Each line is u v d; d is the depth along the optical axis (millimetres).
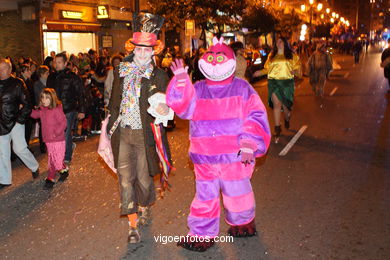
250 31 29312
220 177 3857
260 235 4207
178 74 3621
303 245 3994
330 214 4695
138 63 4035
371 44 101750
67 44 18688
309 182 5777
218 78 3680
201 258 3805
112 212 4938
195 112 3738
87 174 6465
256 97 3707
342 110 11758
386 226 4383
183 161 7000
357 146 7750
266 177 6008
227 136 3715
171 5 19719
